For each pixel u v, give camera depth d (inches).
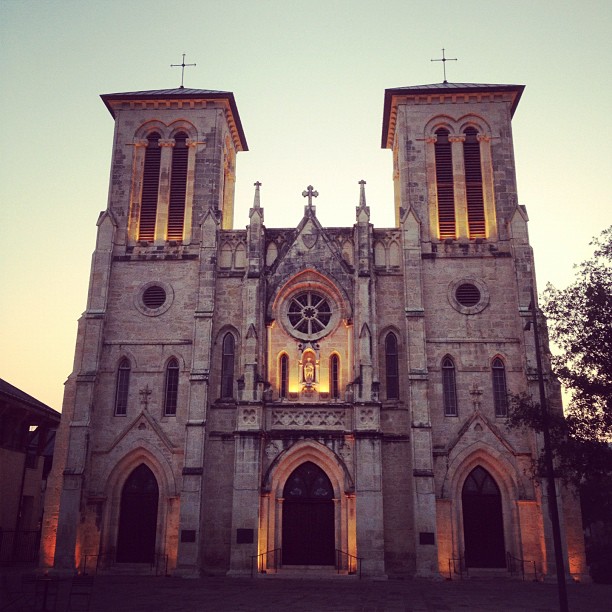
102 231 2047.2
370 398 1811.0
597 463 1352.1
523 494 1758.1
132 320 1977.1
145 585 1529.3
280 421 1841.8
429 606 1204.5
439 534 1743.4
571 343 1396.4
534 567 1701.5
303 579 1660.9
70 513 1761.8
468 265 1983.3
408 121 2146.9
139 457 1855.3
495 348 1900.8
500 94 2148.1
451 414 1850.4
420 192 2074.3
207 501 1803.6
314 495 1818.4
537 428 1445.6
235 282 2005.4
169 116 2191.2
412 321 1891.0
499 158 2092.8
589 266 1424.7
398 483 1796.3
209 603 1218.6
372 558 1685.5
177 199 2122.3
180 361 1932.8
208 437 1850.4
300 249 2011.6
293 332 1953.7
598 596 1375.5
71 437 1823.3
